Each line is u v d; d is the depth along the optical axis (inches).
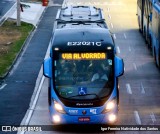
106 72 1699.1
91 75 1699.1
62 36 1768.0
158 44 2615.7
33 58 2999.5
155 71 2691.9
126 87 2397.9
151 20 2952.8
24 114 2000.5
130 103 2145.7
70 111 1685.5
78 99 1681.8
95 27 1977.1
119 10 4805.6
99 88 1691.7
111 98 1691.7
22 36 3540.8
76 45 1701.5
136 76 2596.0
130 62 2886.3
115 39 3526.1
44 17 4350.4
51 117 1738.4
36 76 2623.0
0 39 3422.7
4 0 5172.2
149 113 2004.2
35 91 2345.0
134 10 4793.3
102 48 1695.4
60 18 2247.8
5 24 3959.2
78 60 1700.3
